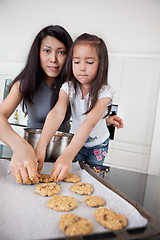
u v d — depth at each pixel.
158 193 0.76
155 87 2.89
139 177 0.96
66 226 0.50
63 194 0.73
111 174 0.95
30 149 0.78
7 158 0.93
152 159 2.88
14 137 0.83
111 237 0.39
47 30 1.04
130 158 2.95
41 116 1.33
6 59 3.60
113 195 0.68
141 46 2.91
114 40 2.93
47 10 2.84
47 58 1.07
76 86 1.11
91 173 0.91
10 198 0.64
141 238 0.40
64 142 0.96
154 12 2.66
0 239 0.45
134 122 2.95
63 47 1.07
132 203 0.63
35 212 0.58
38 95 1.26
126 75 2.97
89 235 0.39
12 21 3.03
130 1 2.63
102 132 1.29
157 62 2.87
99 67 0.95
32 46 1.10
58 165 0.77
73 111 1.21
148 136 2.91
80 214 0.60
